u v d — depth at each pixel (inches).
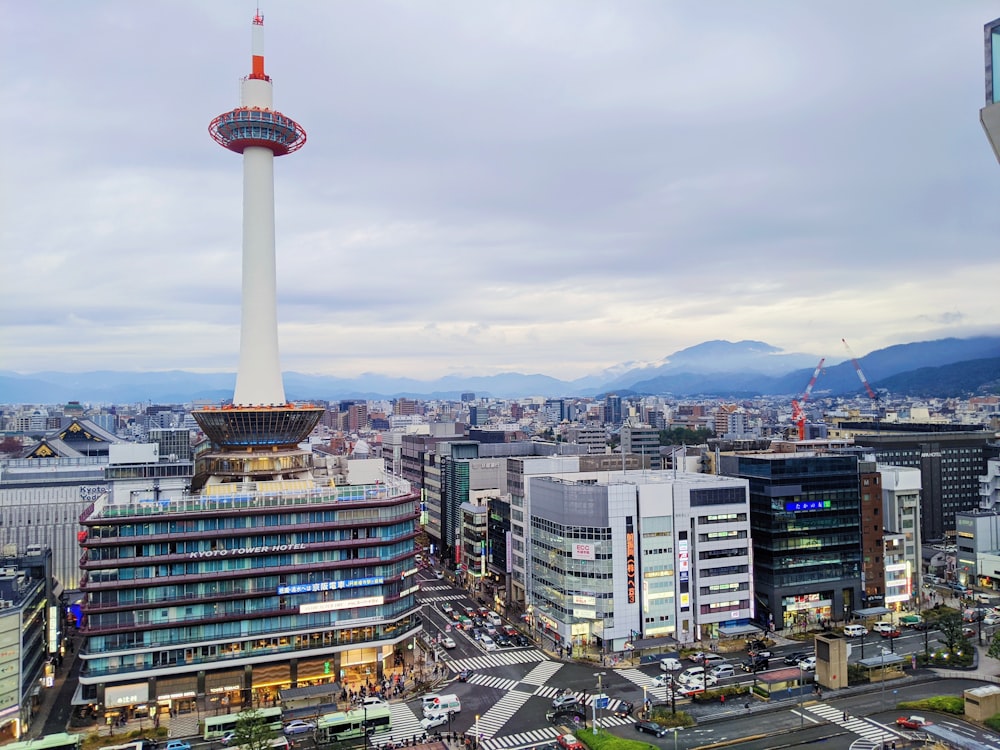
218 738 4662.9
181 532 5241.1
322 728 4532.5
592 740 4416.8
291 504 5570.9
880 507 7052.2
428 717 4817.9
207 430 6673.2
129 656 5059.1
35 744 4296.3
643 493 6156.5
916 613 7052.2
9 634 4660.4
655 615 6166.3
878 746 4298.7
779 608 6609.3
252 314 7145.7
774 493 6619.1
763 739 4443.9
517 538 7480.3
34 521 7244.1
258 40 7372.1
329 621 5506.9
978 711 4616.1
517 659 6033.5
